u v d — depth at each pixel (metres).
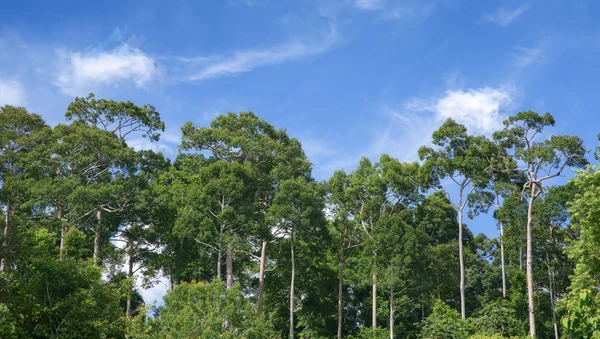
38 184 49.69
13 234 30.75
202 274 53.69
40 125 59.16
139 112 65.56
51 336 28.69
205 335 35.31
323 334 54.91
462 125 52.44
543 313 53.72
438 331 45.81
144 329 35.28
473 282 61.84
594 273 32.19
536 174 46.72
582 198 31.27
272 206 49.56
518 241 57.66
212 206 50.62
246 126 59.84
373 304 51.56
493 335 41.16
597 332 12.23
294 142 61.78
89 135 54.84
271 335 39.00
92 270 31.38
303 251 53.19
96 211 52.88
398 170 55.25
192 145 57.50
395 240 50.88
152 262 53.00
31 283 29.41
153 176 59.12
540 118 48.00
